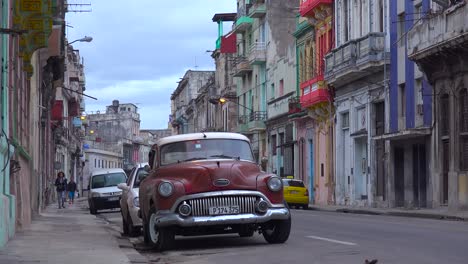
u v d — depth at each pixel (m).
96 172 35.41
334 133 43.38
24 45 18.70
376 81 36.84
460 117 28.08
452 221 22.34
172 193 12.84
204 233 13.38
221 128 78.25
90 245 14.31
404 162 33.88
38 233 17.28
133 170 19.75
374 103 37.34
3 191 14.15
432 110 30.69
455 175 28.00
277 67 57.62
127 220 18.69
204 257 12.35
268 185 13.20
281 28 58.62
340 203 41.97
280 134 57.00
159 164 14.12
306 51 49.47
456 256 11.25
